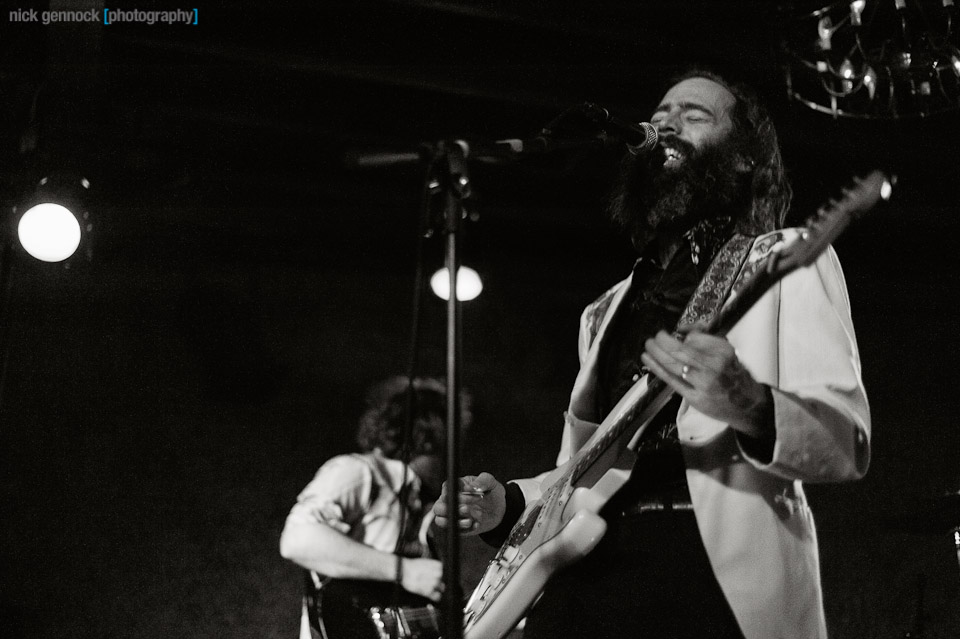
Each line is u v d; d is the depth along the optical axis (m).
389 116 4.75
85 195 4.07
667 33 4.03
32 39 4.14
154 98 4.49
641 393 1.84
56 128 4.05
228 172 5.09
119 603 5.19
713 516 1.66
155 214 5.30
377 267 5.91
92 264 5.42
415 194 5.46
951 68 3.46
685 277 1.99
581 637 1.78
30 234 3.91
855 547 5.50
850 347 1.71
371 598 3.48
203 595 5.29
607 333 2.04
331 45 4.20
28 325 5.34
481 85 4.36
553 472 2.11
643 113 4.44
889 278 5.57
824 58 3.62
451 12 4.04
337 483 3.68
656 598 1.70
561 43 4.22
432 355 5.86
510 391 5.91
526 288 6.06
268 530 5.44
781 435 1.53
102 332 5.43
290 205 5.45
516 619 1.85
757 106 2.16
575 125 2.00
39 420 5.28
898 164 4.70
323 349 5.73
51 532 5.18
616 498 1.84
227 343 5.59
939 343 5.66
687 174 2.02
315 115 4.72
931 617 4.83
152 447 5.39
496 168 5.13
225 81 4.47
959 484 5.49
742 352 1.73
